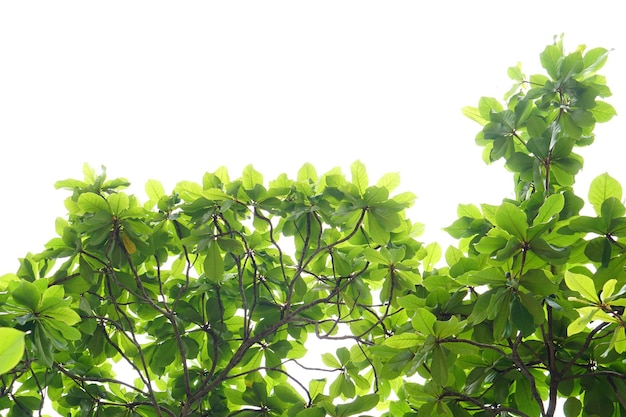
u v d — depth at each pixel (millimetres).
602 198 7316
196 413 8047
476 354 7480
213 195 7590
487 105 8258
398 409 8039
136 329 8188
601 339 7379
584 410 7340
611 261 7148
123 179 7902
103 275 7816
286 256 8055
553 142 7773
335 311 8234
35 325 7109
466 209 8016
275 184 7875
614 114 7992
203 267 7953
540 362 7512
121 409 7945
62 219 7820
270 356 8047
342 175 7742
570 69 7938
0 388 7832
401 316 7980
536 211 7688
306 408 7715
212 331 7895
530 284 6980
